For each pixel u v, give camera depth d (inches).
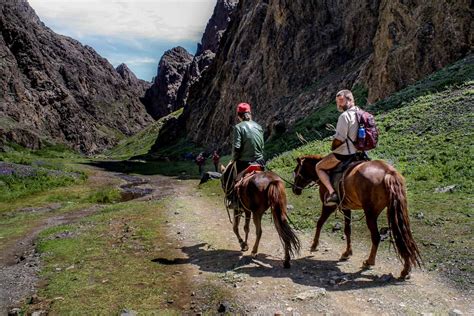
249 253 413.4
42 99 5374.0
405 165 649.6
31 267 436.1
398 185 284.0
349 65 1953.7
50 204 1027.3
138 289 336.2
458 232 385.4
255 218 365.1
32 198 1119.6
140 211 717.9
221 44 4097.0
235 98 2923.2
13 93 4746.6
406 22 1339.8
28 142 3772.1
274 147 1563.7
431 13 1234.6
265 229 517.7
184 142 3892.7
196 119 3978.8
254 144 392.8
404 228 278.7
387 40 1413.6
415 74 1240.2
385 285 298.2
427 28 1226.6
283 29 2503.7
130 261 417.4
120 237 530.0
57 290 348.2
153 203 805.2
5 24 5502.0
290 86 2321.6
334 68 2123.5
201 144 3501.5
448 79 1001.5
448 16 1172.5
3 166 1374.3
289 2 2492.6
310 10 2406.5
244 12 3732.8
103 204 997.8
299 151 1023.0
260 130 399.9
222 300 295.6
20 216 854.5
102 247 486.3
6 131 3609.7
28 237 634.2
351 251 366.3
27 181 1293.1
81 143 5605.3
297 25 2454.5
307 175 388.5
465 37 1129.4
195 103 4247.0
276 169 934.4
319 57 2222.0
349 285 304.2
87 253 462.9
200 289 323.9
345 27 2164.1
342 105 335.6
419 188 546.9
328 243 421.7
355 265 348.8
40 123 5034.5
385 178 287.3
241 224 563.2
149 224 597.6
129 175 1959.9
